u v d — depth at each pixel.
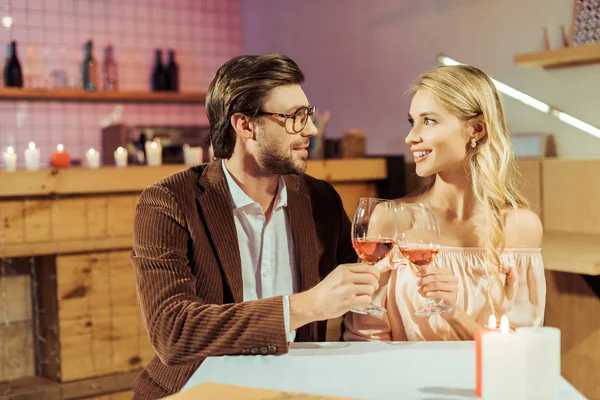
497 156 1.54
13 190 2.68
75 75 4.56
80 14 4.58
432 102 1.52
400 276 1.55
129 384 2.87
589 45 2.83
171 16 4.93
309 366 1.12
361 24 4.17
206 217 1.44
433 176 1.67
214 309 1.23
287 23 4.77
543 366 0.88
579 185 2.92
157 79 4.52
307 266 1.52
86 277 2.83
